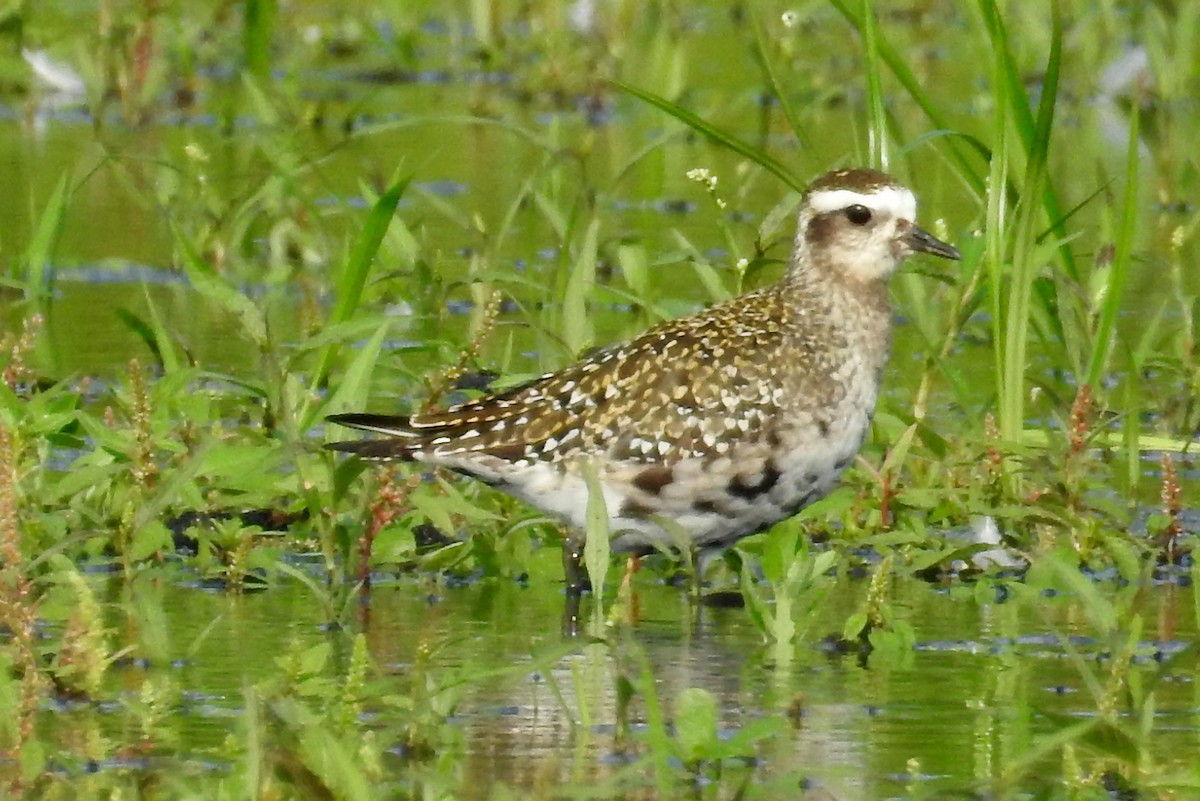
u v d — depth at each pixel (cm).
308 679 1035
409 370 1479
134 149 2159
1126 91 2383
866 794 912
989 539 1307
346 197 2056
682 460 1220
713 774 941
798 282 1284
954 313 1479
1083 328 1527
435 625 1171
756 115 2386
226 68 2525
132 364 1274
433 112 2364
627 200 2091
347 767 872
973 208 1991
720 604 1234
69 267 1880
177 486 1171
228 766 936
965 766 948
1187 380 1508
